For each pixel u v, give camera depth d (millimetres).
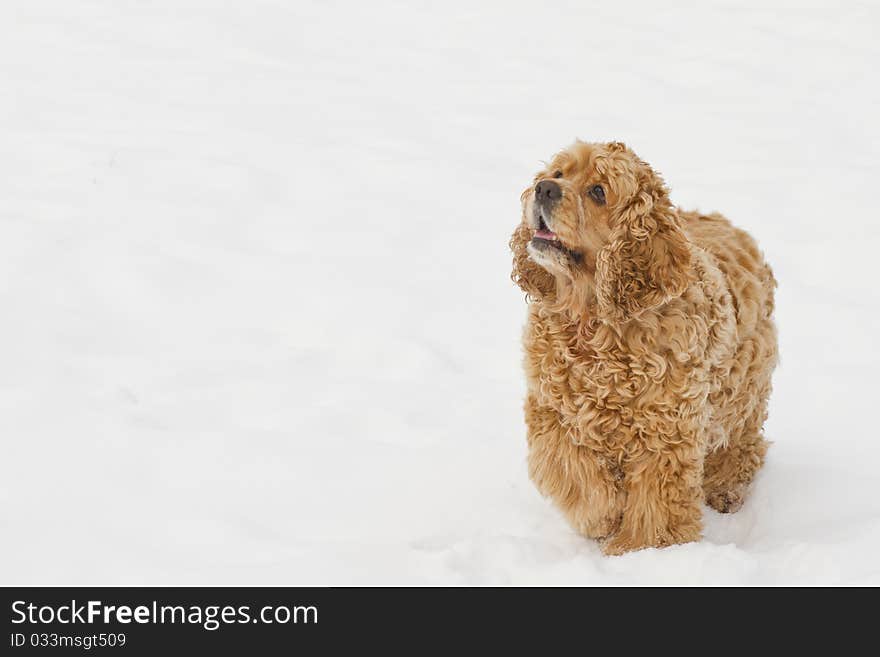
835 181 12031
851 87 16000
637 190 5465
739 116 14695
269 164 12164
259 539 5508
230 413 6996
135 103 14219
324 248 9953
